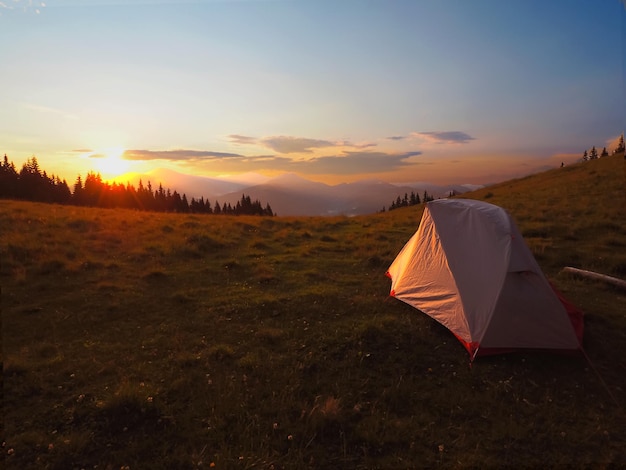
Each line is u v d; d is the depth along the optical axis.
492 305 6.50
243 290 9.58
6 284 9.14
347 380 5.70
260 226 18.83
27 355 6.19
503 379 5.80
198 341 6.85
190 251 12.91
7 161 54.88
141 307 8.38
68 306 8.22
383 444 4.46
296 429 4.64
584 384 5.75
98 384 5.48
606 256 11.72
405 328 7.20
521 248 6.91
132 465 4.08
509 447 4.45
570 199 21.20
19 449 4.24
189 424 4.70
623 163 30.84
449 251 7.70
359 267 11.82
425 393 5.45
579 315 7.29
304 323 7.62
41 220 15.31
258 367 5.96
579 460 4.28
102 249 12.55
